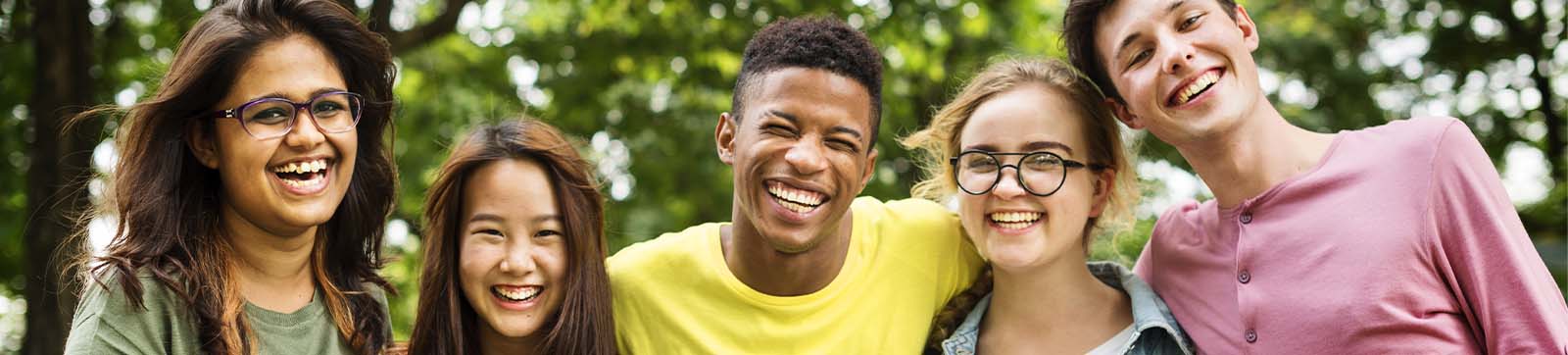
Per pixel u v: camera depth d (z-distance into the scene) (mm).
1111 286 3229
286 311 2777
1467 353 2697
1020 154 2986
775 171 2871
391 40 6355
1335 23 11680
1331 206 2834
